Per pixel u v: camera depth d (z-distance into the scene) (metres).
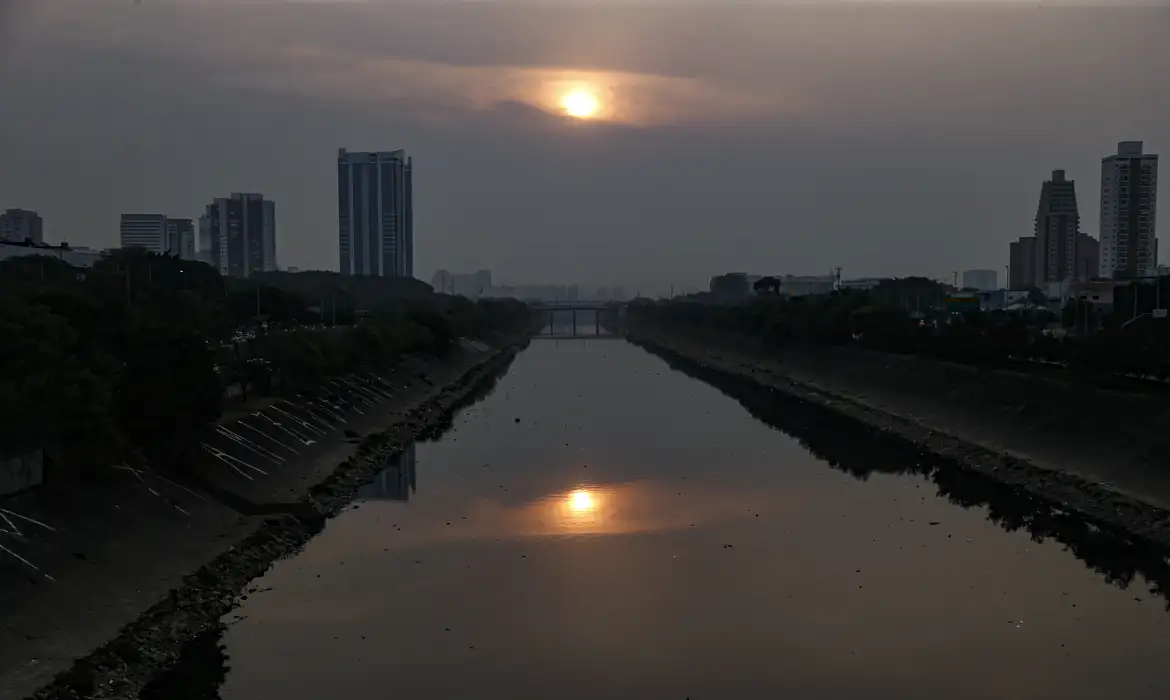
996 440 68.38
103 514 39.34
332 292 173.00
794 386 115.19
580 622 36.81
